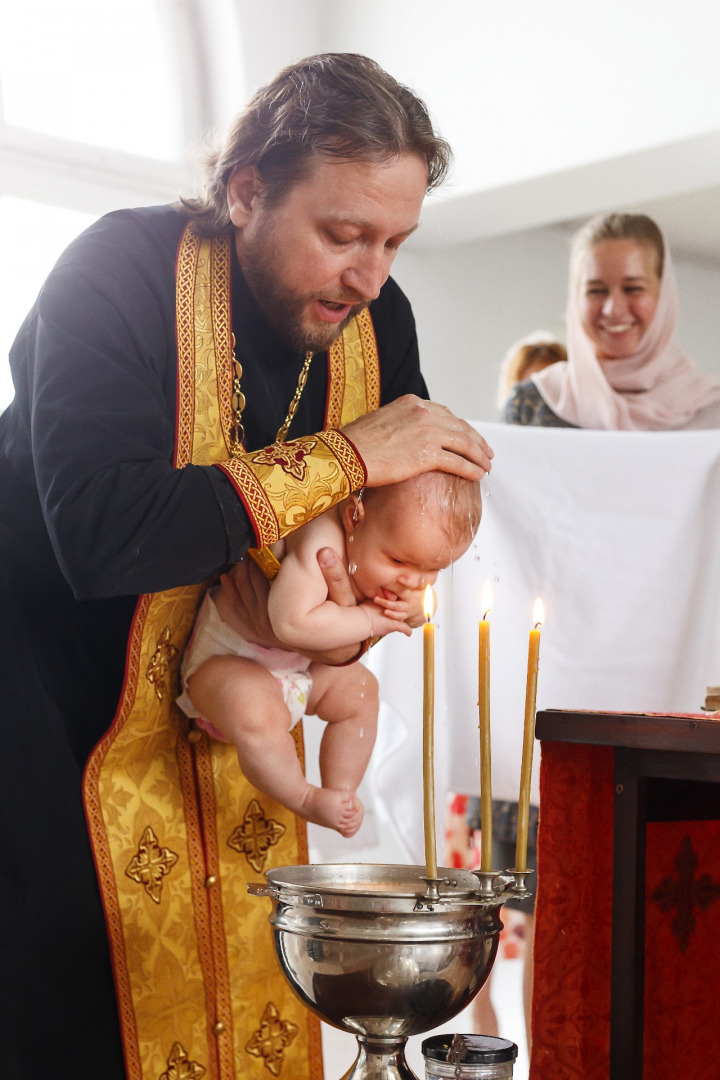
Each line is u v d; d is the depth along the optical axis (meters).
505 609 2.13
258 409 1.46
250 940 1.52
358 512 1.39
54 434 1.21
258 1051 1.52
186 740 1.51
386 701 2.23
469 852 3.09
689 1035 1.38
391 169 1.24
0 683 1.35
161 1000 1.43
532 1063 1.22
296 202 1.28
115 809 1.42
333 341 1.42
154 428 1.26
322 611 1.39
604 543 2.07
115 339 1.28
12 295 3.68
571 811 1.24
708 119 3.36
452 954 0.95
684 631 2.03
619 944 1.15
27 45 3.76
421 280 4.57
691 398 4.18
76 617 1.41
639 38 3.53
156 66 4.04
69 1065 1.34
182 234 1.42
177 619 1.45
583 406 4.19
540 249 4.98
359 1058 1.00
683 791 1.34
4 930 1.31
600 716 1.15
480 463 1.39
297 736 1.61
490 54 3.91
